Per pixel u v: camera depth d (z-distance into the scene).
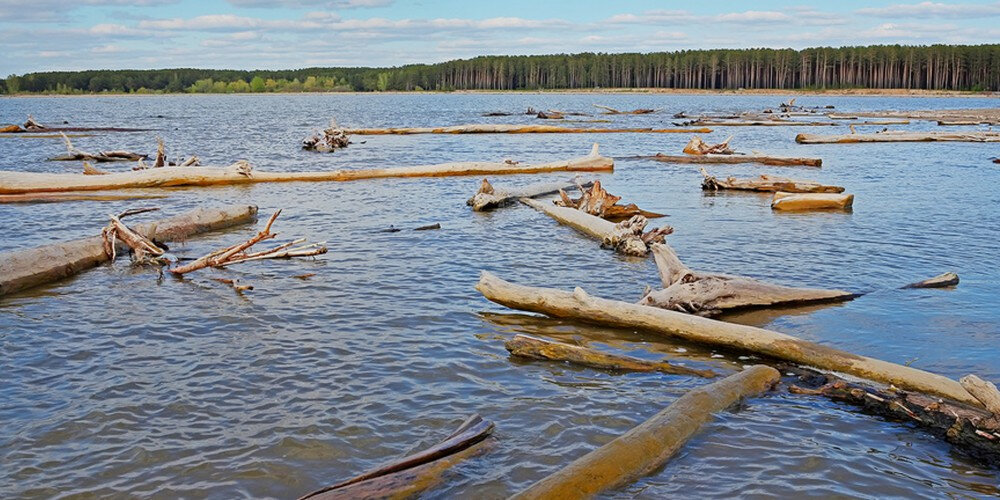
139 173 26.98
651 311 11.29
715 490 6.93
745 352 10.45
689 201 24.89
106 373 9.56
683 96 182.75
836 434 8.08
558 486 6.70
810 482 7.09
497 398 8.91
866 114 84.38
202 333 11.13
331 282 14.12
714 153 38.75
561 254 16.77
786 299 12.77
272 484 7.01
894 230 19.72
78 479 7.04
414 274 14.78
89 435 7.89
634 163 36.47
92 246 15.59
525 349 10.20
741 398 8.84
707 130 58.94
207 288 13.67
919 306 12.78
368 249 17.09
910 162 37.31
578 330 11.47
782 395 9.08
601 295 13.43
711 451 7.64
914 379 8.94
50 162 36.25
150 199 24.52
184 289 13.61
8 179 24.77
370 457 7.54
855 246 17.70
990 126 65.94
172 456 7.48
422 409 8.59
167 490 6.88
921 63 178.75
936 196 25.86
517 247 17.48
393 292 13.48
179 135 56.41
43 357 10.11
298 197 25.12
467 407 8.65
